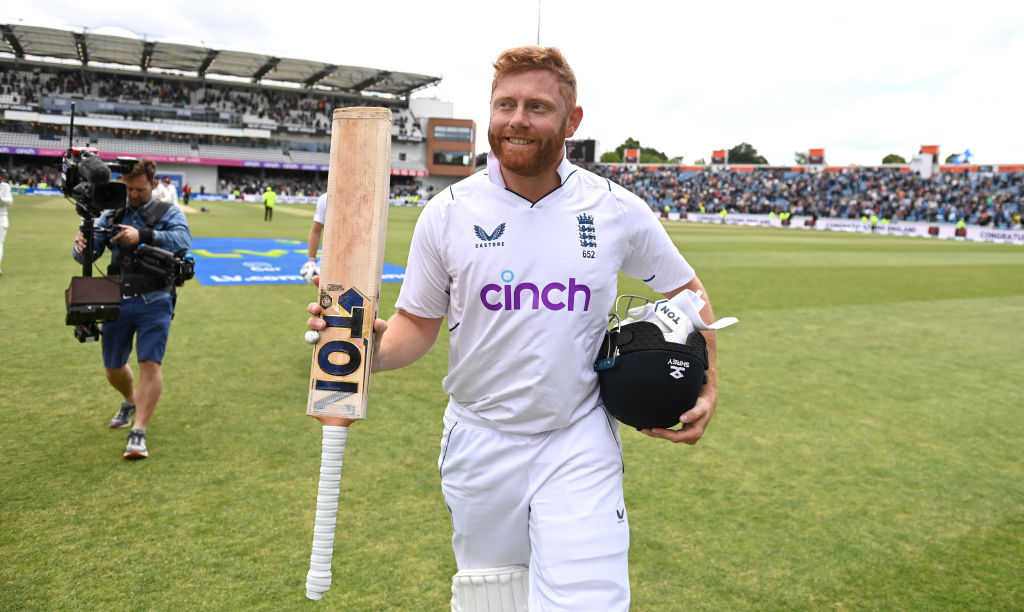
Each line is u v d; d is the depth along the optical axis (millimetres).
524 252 1827
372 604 2676
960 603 2855
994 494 4012
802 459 4473
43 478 3664
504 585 2041
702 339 1985
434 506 3545
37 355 5969
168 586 2732
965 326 9703
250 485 3693
